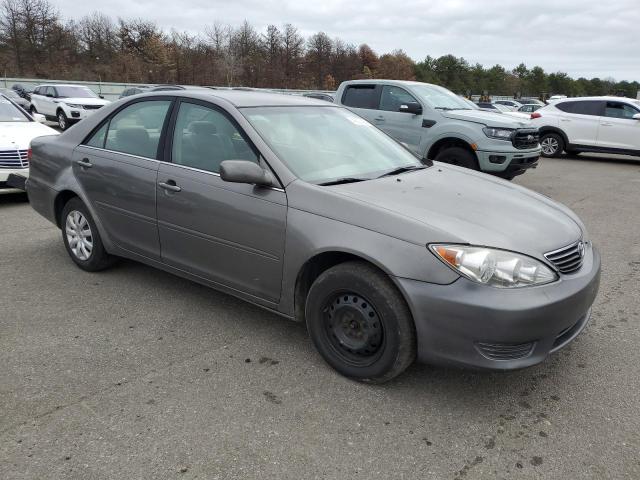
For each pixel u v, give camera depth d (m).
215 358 3.32
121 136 4.21
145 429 2.63
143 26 61.84
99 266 4.62
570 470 2.41
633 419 2.78
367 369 2.98
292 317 3.29
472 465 2.44
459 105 9.30
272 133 3.51
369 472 2.38
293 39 71.56
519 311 2.57
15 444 2.51
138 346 3.45
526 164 8.40
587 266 3.07
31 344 3.44
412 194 3.20
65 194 4.69
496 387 3.05
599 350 3.49
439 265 2.66
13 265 4.89
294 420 2.72
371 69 87.56
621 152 13.51
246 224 3.30
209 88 4.62
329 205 3.01
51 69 53.62
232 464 2.41
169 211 3.74
